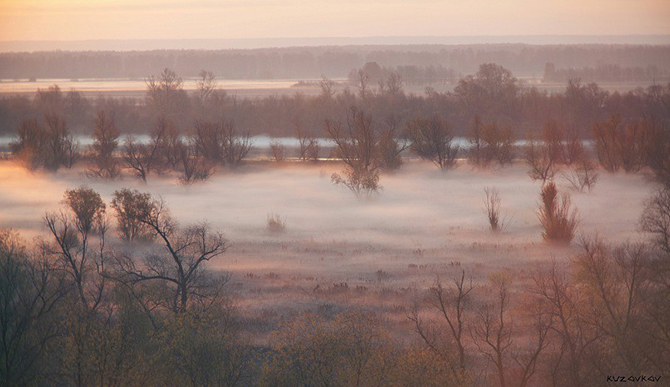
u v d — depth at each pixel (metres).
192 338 20.27
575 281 25.16
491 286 33.66
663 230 35.22
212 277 35.62
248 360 21.50
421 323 27.92
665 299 21.48
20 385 18.36
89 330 19.61
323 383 19.64
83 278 29.27
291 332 22.05
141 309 24.47
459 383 20.02
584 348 21.16
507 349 24.70
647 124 70.62
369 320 23.14
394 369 19.92
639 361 20.17
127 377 18.72
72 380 18.81
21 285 22.80
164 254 37.78
